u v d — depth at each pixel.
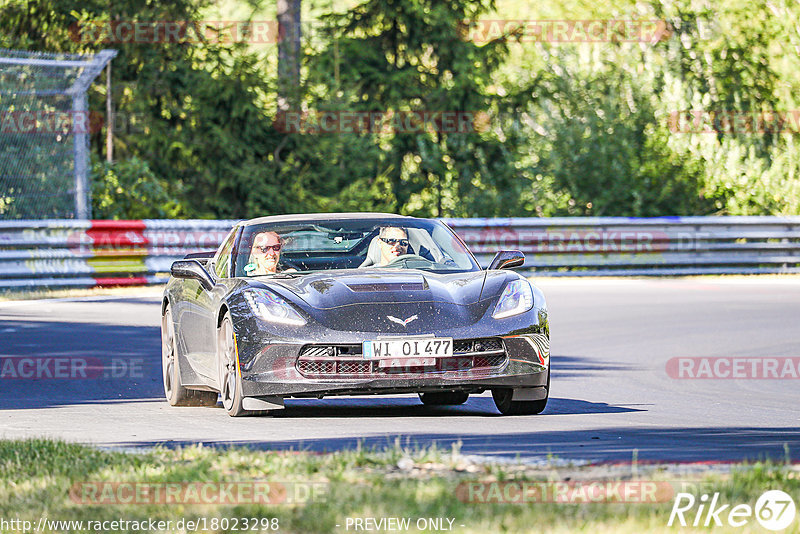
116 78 87.00
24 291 57.09
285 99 85.94
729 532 12.91
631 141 86.56
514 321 24.09
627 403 27.17
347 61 97.56
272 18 100.50
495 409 26.22
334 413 25.48
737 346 38.31
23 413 25.95
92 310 49.25
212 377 25.53
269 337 23.61
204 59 89.31
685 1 105.00
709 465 17.44
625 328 43.31
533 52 110.44
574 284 63.06
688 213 85.19
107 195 72.38
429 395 27.78
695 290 59.25
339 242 26.64
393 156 99.56
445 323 23.61
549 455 18.14
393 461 17.64
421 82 100.12
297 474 16.75
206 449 19.06
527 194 88.94
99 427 23.70
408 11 97.19
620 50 98.81
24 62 58.31
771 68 103.62
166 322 28.89
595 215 85.56
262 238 26.55
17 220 58.03
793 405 26.91
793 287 61.16
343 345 23.31
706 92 103.06
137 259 60.22
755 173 84.19
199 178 87.38
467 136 99.50
